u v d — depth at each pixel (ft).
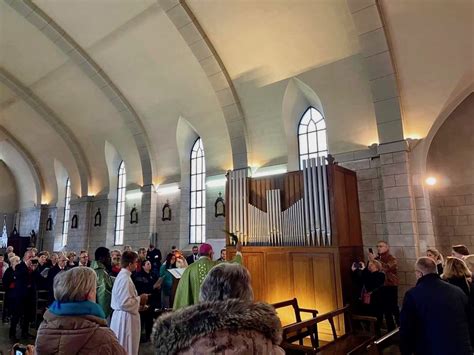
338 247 18.02
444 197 23.97
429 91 22.33
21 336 19.40
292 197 20.56
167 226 36.96
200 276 11.33
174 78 33.17
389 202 22.34
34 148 51.26
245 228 21.47
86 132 43.68
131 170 41.70
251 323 3.11
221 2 25.86
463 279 10.92
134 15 28.73
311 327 13.97
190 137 37.63
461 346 7.86
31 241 52.06
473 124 23.65
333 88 26.27
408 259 21.07
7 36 33.50
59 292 6.16
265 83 29.17
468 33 20.52
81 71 35.99
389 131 23.00
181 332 3.06
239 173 22.61
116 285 11.40
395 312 17.83
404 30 22.03
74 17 30.14
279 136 29.55
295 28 25.70
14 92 40.91
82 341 5.69
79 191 48.08
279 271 19.69
